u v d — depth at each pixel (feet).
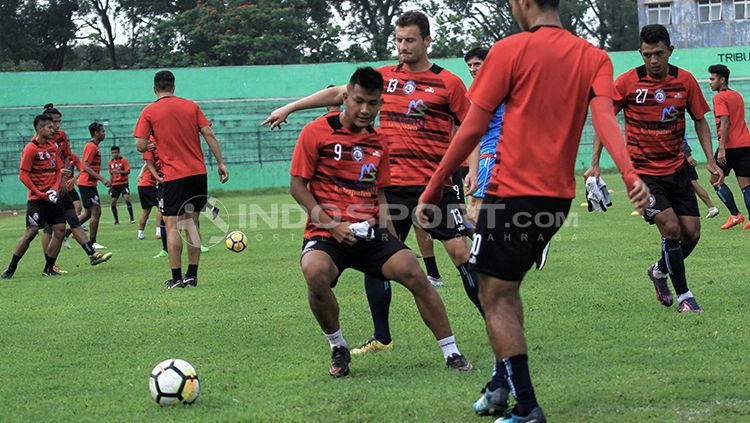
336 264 17.11
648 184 22.53
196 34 136.56
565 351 18.33
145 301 27.73
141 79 111.55
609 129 12.82
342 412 14.61
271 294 28.12
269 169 113.39
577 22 166.91
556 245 37.96
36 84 108.58
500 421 13.33
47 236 36.70
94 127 48.91
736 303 22.98
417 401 15.10
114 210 67.15
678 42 124.36
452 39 149.18
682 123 22.72
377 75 16.67
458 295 26.18
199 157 31.22
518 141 13.17
